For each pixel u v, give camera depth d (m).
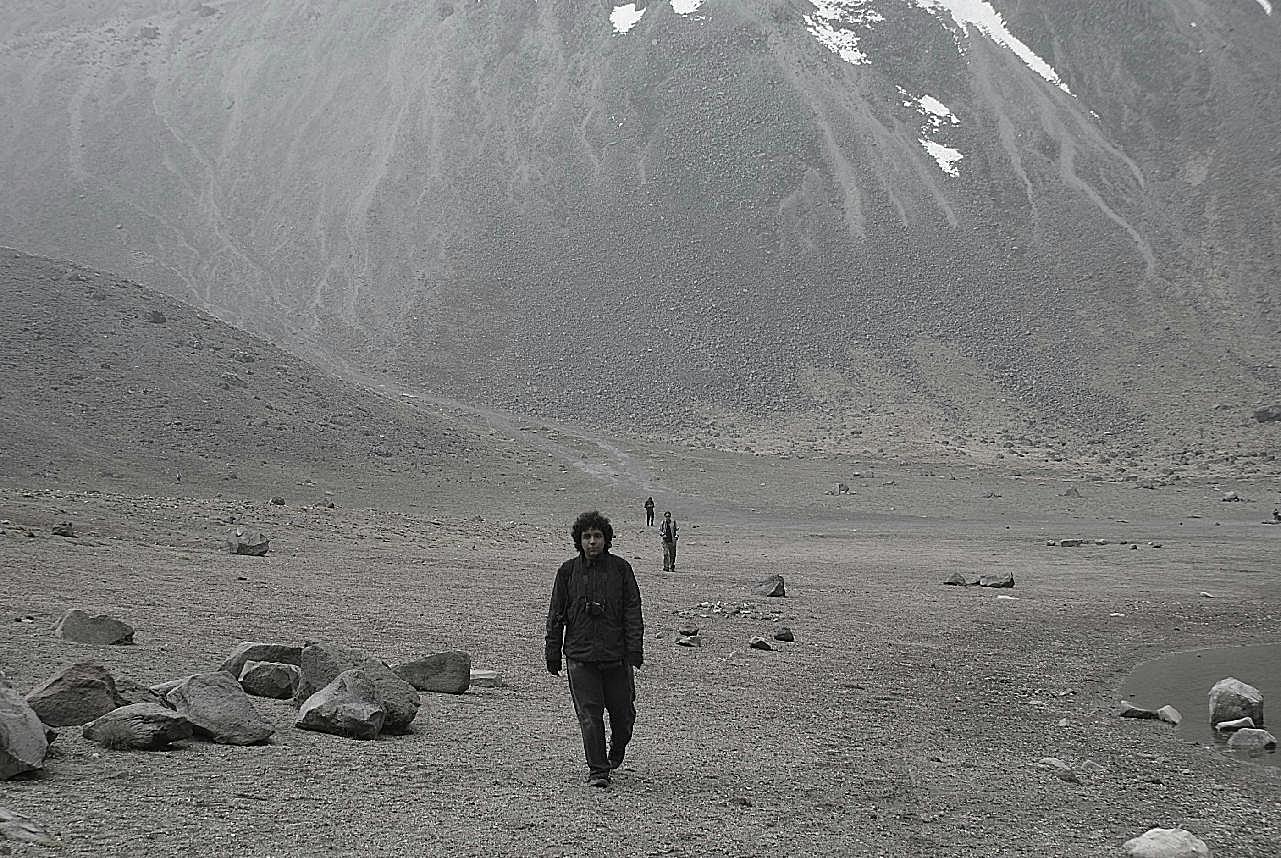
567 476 85.69
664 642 18.11
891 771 9.84
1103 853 7.60
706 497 78.75
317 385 93.31
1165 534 57.47
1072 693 15.70
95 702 8.59
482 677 12.99
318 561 27.42
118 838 6.04
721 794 8.35
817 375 144.88
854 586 30.42
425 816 7.08
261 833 6.41
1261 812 9.28
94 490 59.31
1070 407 130.75
